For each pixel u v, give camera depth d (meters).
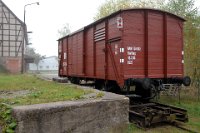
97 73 12.60
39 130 5.12
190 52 15.61
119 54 10.36
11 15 44.69
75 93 7.29
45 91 8.19
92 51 13.13
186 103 13.03
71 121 5.49
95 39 12.75
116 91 12.00
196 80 15.55
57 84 11.51
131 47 10.27
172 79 11.39
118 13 10.40
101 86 13.09
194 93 15.48
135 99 11.72
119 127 6.12
